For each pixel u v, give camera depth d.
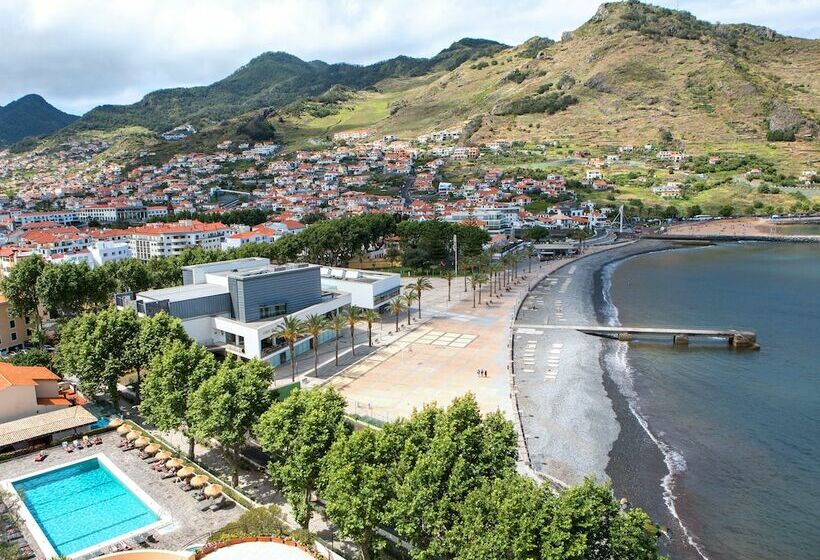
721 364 116.44
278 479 56.41
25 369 85.38
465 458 51.44
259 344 103.69
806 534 61.19
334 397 62.38
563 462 74.88
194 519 56.09
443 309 158.88
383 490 48.81
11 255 185.38
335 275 152.00
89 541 53.84
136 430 75.75
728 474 73.06
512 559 41.84
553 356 118.06
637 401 96.19
